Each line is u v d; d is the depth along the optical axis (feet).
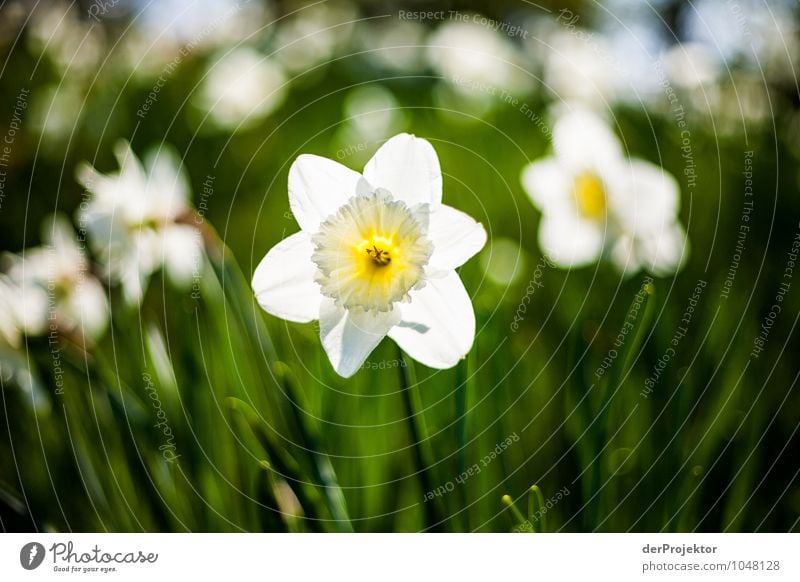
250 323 2.04
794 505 2.08
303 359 2.28
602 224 2.43
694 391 2.12
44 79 2.93
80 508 2.05
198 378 2.08
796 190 2.58
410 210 1.91
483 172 3.15
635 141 2.90
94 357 2.11
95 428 2.06
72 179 2.82
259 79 3.63
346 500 2.04
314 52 4.06
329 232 1.93
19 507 2.04
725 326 2.15
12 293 2.11
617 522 2.02
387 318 1.91
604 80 3.23
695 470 1.98
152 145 3.22
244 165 3.38
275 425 2.06
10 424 2.16
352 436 2.07
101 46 3.10
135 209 2.23
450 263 1.91
